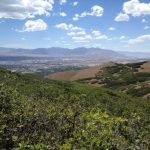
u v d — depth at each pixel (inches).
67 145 470.3
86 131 520.1
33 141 523.8
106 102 1486.2
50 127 578.2
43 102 899.4
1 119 574.9
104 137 496.1
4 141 503.8
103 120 569.9
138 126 666.8
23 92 1175.6
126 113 1064.2
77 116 615.2
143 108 1585.9
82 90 1818.4
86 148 464.4
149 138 590.2
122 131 573.9
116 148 488.7
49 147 488.4
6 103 675.4
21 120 581.6
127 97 2224.4
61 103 925.8
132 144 541.6
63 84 2214.6
